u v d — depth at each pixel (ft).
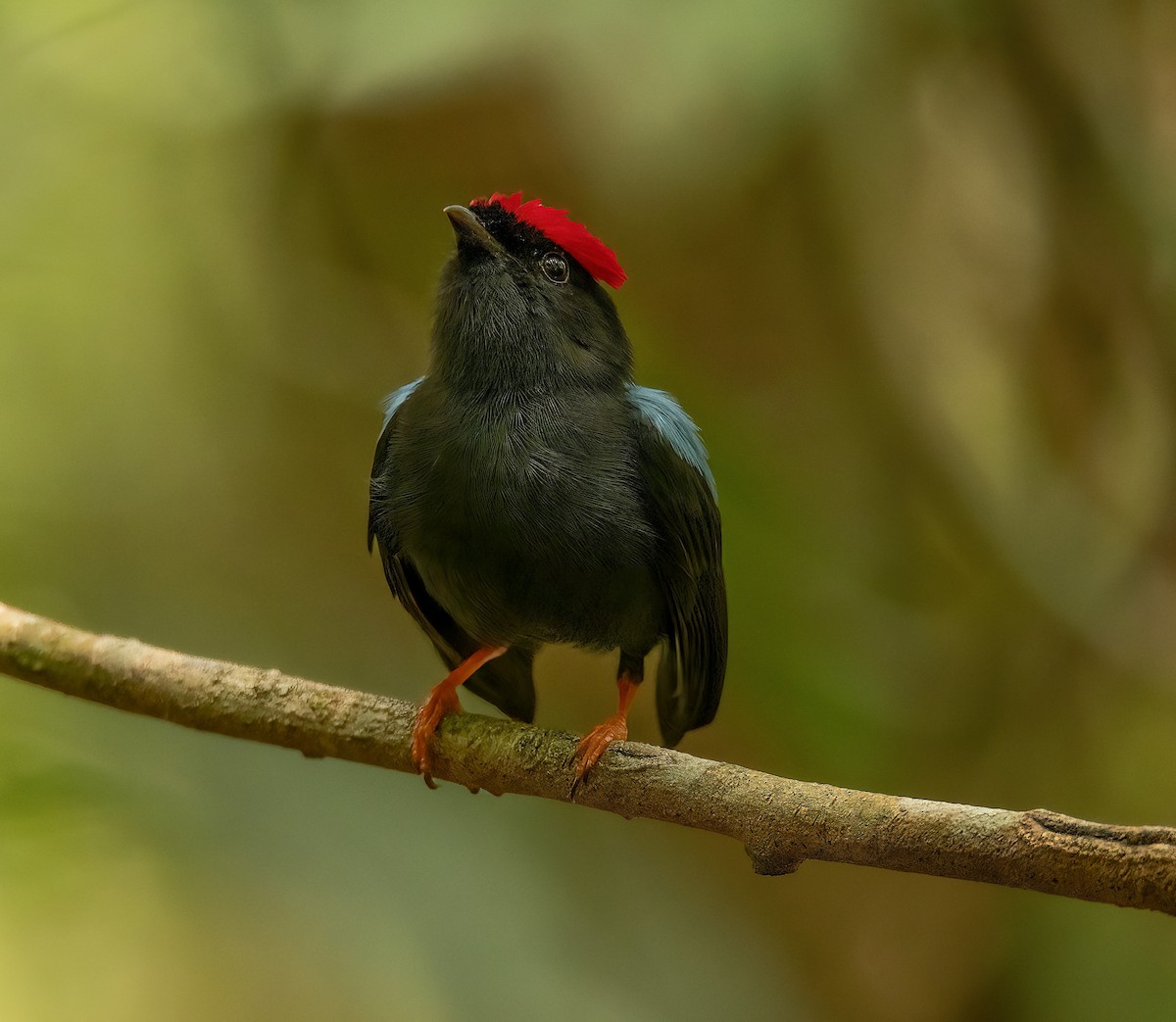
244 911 32.40
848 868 45.60
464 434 26.02
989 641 43.68
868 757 40.78
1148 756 43.70
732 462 41.16
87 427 44.45
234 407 46.14
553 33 34.45
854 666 41.42
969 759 43.37
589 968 33.47
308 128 44.11
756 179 39.91
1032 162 41.96
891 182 41.88
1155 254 41.45
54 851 33.60
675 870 40.22
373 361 47.34
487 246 26.66
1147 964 42.14
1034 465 43.29
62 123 44.80
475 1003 31.55
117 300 45.44
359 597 44.19
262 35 42.70
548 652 47.39
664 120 33.27
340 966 31.81
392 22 37.47
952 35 41.19
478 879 33.40
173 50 43.91
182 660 24.57
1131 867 18.28
